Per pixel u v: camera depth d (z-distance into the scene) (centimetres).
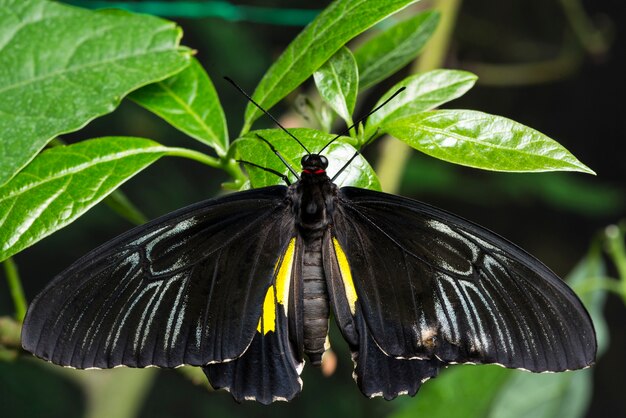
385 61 57
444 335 52
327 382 120
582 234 133
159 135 128
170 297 52
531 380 60
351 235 53
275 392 53
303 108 56
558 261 133
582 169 50
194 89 55
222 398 129
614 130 131
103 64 54
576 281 62
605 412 133
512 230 135
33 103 54
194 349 52
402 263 53
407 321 53
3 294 133
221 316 52
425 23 57
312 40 53
